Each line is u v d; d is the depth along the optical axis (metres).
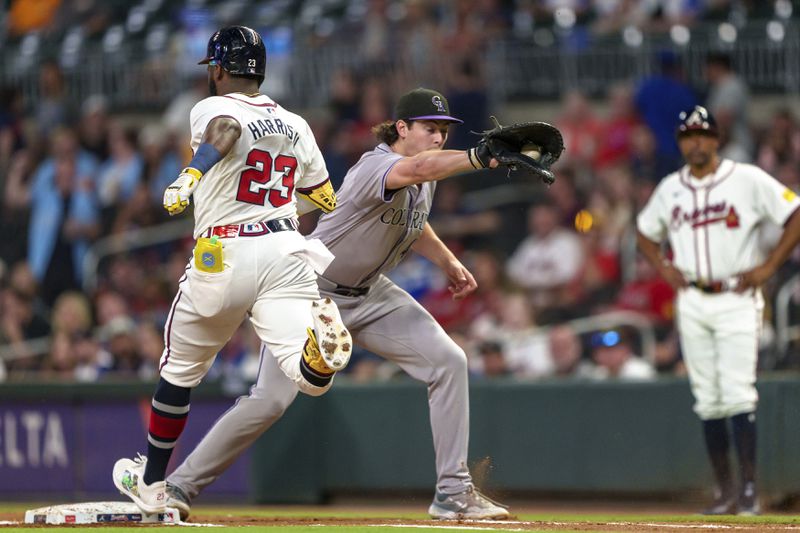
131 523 18.34
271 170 17.28
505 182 45.78
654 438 28.81
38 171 49.72
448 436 21.25
